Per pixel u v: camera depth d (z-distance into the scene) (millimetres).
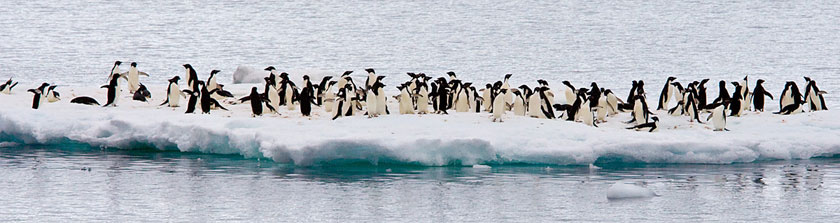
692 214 46219
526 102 73312
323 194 50469
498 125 62250
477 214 46281
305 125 62562
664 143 59031
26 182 53969
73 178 55125
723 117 63719
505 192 50844
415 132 60188
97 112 70688
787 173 56031
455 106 72688
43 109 71938
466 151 57875
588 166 58281
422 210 47031
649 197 49625
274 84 74062
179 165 59344
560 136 60531
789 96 75375
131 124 65812
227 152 63594
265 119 65188
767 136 63156
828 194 50281
